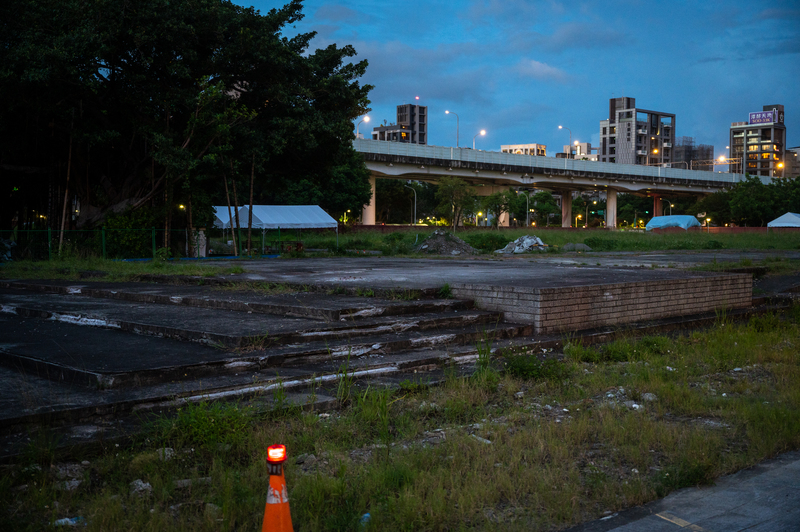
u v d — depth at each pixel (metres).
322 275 14.45
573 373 7.79
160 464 4.52
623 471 4.76
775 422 5.71
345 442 5.16
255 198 70.31
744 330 10.81
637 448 5.10
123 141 27.69
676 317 11.51
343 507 3.97
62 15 22.69
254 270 16.61
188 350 7.05
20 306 10.48
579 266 19.25
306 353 7.14
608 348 8.84
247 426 5.19
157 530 3.61
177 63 25.06
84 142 25.98
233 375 6.52
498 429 5.56
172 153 25.20
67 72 22.48
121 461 4.56
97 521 3.63
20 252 24.41
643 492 4.32
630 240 51.50
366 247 43.34
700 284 12.03
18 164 28.17
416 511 3.88
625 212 143.25
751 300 13.39
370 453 5.00
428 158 74.06
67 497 4.00
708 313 12.09
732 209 91.25
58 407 5.17
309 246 43.72
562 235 57.47
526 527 3.79
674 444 5.30
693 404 6.41
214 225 35.22
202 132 26.38
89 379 5.86
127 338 7.86
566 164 88.69
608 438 5.45
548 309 9.41
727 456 5.03
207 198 29.31
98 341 7.64
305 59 30.03
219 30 26.00
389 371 7.26
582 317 9.89
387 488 4.22
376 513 3.83
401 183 104.00
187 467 4.57
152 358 6.59
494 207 93.38
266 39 27.20
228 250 35.78
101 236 25.92
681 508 4.17
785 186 94.12
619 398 6.85
